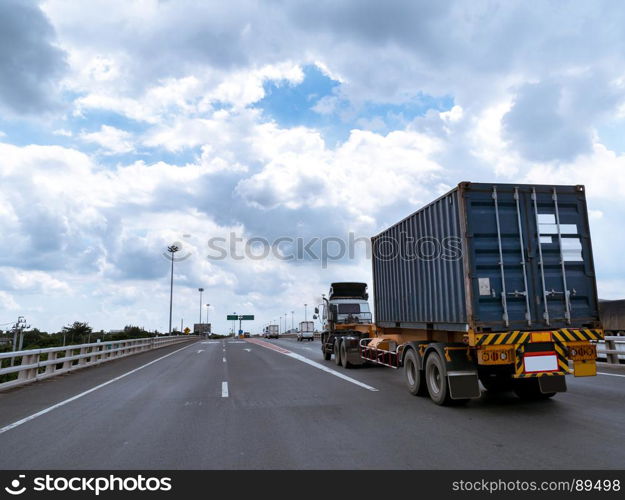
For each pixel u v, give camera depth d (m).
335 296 20.53
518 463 5.15
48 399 10.19
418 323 10.84
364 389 11.10
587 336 8.13
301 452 5.69
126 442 6.29
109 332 44.12
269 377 13.85
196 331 92.94
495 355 7.88
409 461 5.28
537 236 8.56
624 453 5.44
